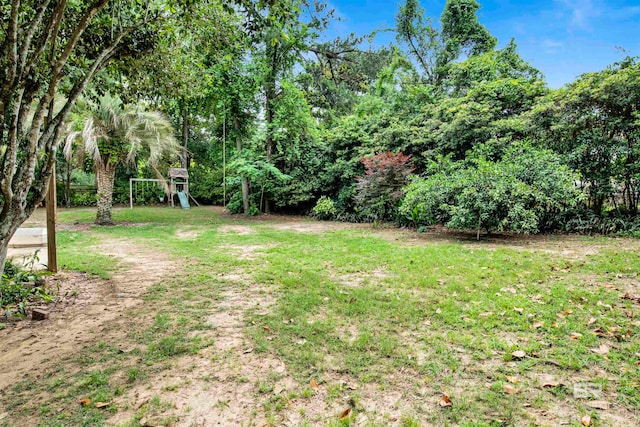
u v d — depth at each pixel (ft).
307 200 44.37
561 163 24.00
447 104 34.01
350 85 60.80
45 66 11.05
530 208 22.29
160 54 14.29
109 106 31.48
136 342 8.00
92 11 9.60
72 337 8.30
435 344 7.69
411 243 21.72
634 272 13.05
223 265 15.93
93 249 20.36
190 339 8.11
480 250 18.45
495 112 30.09
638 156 22.09
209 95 41.19
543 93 29.66
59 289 12.14
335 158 42.80
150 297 11.33
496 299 10.41
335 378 6.45
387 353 7.30
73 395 5.96
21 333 8.54
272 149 46.24
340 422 5.24
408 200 26.99
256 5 11.90
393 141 35.37
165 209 56.54
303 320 9.16
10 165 9.20
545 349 7.38
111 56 13.15
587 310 9.39
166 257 17.90
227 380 6.41
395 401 5.75
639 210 23.61
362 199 33.17
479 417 5.32
